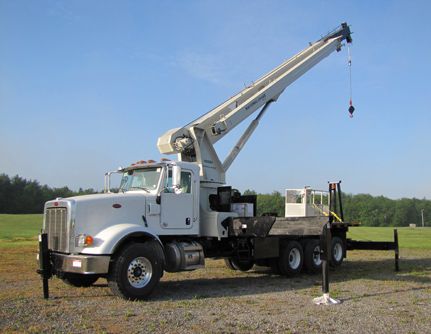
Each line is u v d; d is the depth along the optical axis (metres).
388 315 7.30
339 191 14.77
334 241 14.29
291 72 15.08
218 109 13.16
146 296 8.67
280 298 8.91
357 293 9.52
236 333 6.15
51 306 7.94
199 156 11.99
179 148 11.84
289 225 11.35
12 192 87.19
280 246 12.45
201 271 13.88
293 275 12.49
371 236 35.09
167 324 6.63
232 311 7.58
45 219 9.37
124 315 7.20
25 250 20.02
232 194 12.08
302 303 8.35
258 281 11.65
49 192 91.50
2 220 56.12
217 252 11.55
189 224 10.17
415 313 7.47
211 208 11.65
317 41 16.88
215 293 9.59
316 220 10.77
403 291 9.81
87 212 8.73
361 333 6.18
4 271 13.10
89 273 8.19
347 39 17.64
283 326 6.52
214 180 12.45
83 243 8.52
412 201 98.25
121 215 9.09
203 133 12.32
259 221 11.22
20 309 7.62
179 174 9.62
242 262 13.87
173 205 9.91
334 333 6.18
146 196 9.51
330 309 7.79
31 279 11.48
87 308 7.75
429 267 14.87
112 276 8.45
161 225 9.64
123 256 8.45
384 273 13.27
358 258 18.34
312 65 16.02
